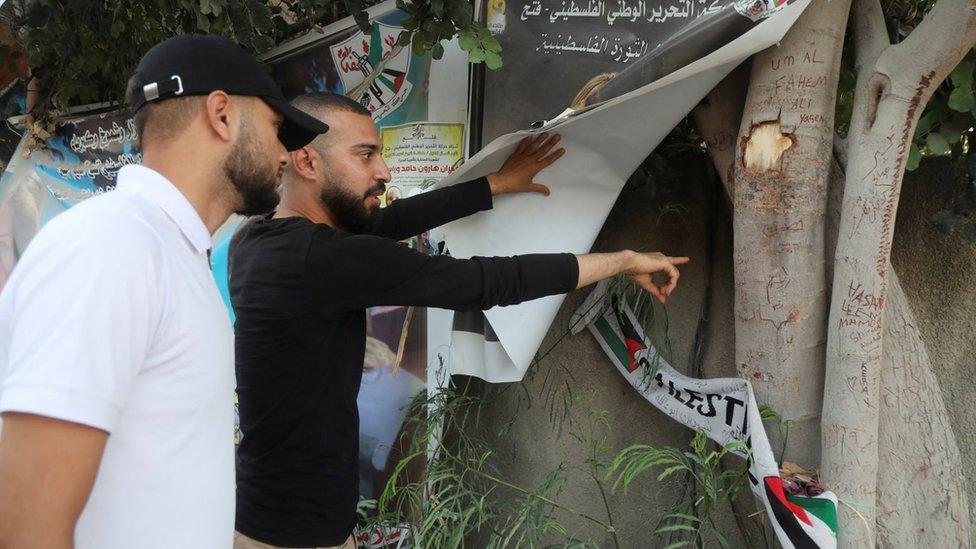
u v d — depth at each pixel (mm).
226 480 1199
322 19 3020
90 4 2920
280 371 1677
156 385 1067
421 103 2645
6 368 999
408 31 2377
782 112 1971
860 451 1906
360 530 2537
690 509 2207
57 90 3334
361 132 1881
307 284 1628
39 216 3439
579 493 2629
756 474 1956
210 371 1146
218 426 1175
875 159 1889
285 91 2924
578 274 1732
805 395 2035
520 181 2238
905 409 2018
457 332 2504
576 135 2172
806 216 1982
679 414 2316
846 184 1954
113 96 3346
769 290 2025
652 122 2102
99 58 3086
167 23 2824
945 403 2408
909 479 2010
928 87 1844
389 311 2648
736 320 2139
